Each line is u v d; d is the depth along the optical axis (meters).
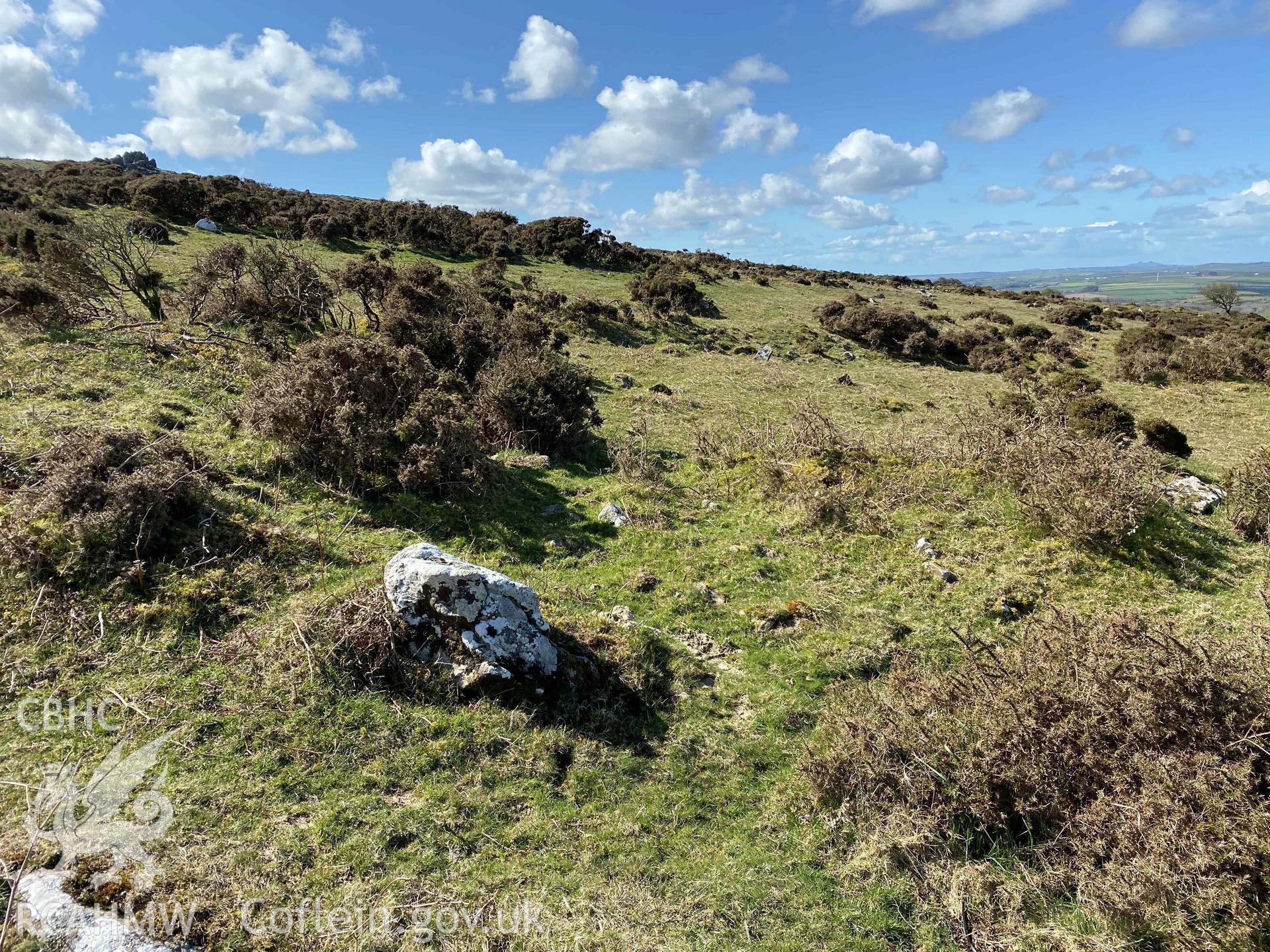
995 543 9.59
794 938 4.25
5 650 5.54
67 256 14.38
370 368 10.59
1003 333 36.75
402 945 3.95
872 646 7.37
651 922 4.28
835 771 5.34
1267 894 3.94
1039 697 5.19
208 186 36.34
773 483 11.48
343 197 53.38
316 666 5.79
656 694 6.55
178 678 5.59
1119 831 4.38
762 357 27.77
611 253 46.09
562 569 8.80
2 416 8.87
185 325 14.17
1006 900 4.42
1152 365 26.64
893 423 18.80
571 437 13.55
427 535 8.88
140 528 6.66
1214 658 5.16
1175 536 9.73
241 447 9.37
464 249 39.66
